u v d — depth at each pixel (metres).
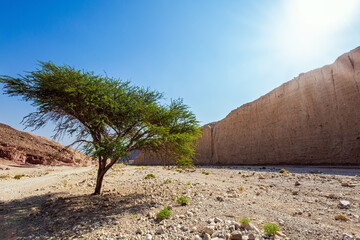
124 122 9.73
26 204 8.81
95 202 8.51
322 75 31.41
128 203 8.21
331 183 10.75
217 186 11.39
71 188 13.02
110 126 9.70
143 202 8.25
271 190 9.95
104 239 4.61
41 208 8.07
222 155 54.12
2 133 54.66
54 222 6.19
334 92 29.09
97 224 5.70
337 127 27.92
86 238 4.77
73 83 8.41
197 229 4.64
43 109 8.48
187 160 11.02
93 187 13.21
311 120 31.97
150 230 4.92
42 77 8.07
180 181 14.53
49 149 60.88
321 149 29.45
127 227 5.33
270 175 16.81
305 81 34.12
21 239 5.04
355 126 25.69
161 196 9.27
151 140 9.06
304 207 6.49
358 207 6.18
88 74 8.84
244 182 13.54
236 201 7.27
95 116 8.82
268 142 40.41
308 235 4.12
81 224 5.79
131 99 9.59
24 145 53.56
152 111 9.62
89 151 7.96
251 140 45.25
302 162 32.16
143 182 14.99
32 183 16.61
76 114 9.12
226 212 5.87
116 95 9.47
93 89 8.38
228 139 52.97
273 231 4.07
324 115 30.05
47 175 25.38
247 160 44.94
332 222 4.96
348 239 3.73
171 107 10.58
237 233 3.97
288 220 5.03
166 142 9.85
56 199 9.41
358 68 26.25
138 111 9.41
